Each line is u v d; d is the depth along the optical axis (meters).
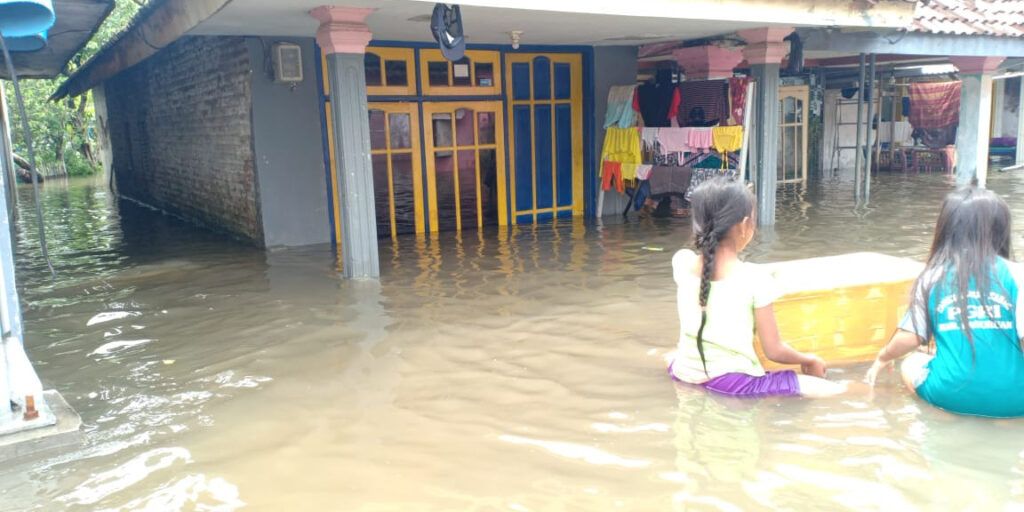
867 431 3.87
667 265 8.08
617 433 4.00
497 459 3.78
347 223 7.81
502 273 8.01
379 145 10.57
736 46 10.88
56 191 21.33
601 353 5.33
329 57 7.59
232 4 7.15
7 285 4.66
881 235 9.41
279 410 4.53
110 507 3.46
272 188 9.86
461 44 7.38
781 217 11.15
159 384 5.04
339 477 3.66
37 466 3.89
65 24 10.16
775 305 4.59
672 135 10.54
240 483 3.64
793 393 4.28
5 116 13.31
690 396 4.43
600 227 10.91
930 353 4.50
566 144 12.02
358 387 4.85
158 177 15.55
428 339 5.78
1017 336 3.75
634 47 12.16
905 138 18.95
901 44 11.02
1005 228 3.83
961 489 3.30
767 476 3.49
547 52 11.62
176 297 7.42
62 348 5.91
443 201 11.59
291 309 6.78
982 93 12.83
